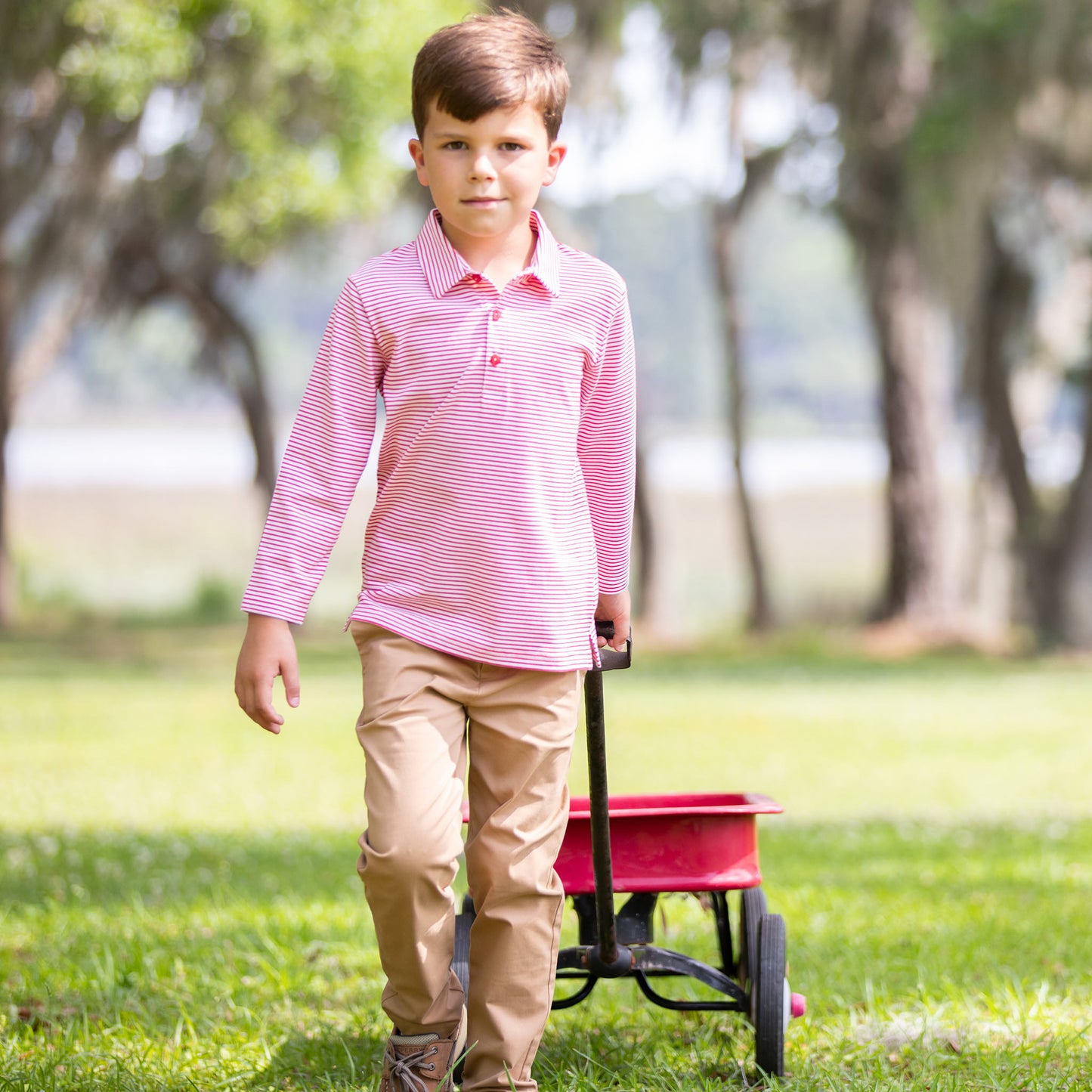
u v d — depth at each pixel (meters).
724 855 8.73
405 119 42.47
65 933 12.98
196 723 35.97
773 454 181.25
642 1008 10.66
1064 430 107.62
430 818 7.21
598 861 8.17
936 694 45.81
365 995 11.01
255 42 40.22
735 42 57.47
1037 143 55.53
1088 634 60.34
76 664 54.22
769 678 51.19
